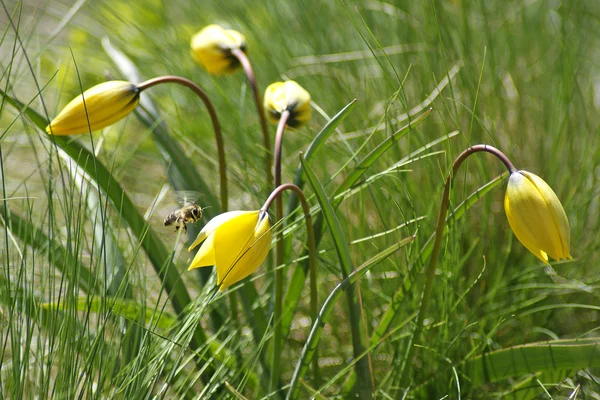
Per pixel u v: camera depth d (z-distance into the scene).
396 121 1.68
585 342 1.57
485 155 1.67
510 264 1.68
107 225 1.61
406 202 1.64
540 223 1.53
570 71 1.72
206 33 1.63
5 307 1.55
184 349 1.55
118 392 1.54
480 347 1.62
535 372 1.58
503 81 1.75
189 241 1.63
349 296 1.56
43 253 1.60
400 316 1.63
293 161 1.73
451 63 1.72
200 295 1.59
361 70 1.77
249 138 1.74
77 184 1.64
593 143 1.70
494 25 1.77
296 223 1.60
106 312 1.56
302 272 1.59
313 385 1.62
